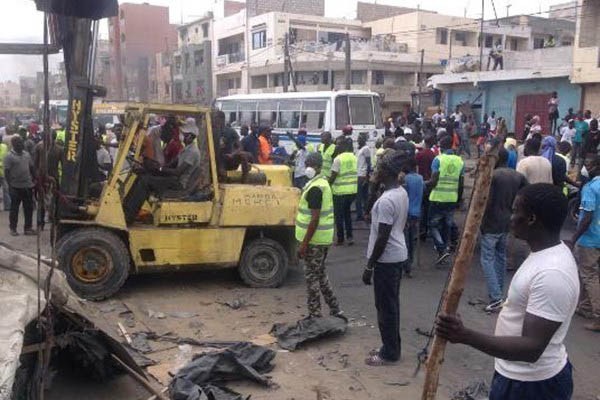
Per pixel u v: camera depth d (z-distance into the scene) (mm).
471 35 49375
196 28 56094
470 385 4922
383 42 45438
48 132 2865
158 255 7367
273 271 7895
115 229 7180
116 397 4555
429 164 10508
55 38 4520
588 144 16016
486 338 2518
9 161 10328
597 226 6184
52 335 3951
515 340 2480
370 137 19156
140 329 6148
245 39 49469
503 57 30094
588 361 5547
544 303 2467
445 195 8836
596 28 24516
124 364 4727
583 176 10008
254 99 22828
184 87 56188
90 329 4629
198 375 4828
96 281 7008
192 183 7668
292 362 5434
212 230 7547
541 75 26547
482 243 6898
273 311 6871
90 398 4508
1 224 11758
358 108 19391
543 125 27375
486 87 30203
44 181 3051
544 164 7746
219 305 7070
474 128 24031
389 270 5246
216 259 7613
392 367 5336
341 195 10055
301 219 6117
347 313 6820
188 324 6359
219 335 6047
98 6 3080
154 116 8062
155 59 55469
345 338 6051
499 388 2768
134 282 7906
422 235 10539
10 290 3941
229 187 7668
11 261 4164
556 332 2611
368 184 12227
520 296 2592
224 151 9273
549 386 2625
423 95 39000
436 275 8438
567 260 2547
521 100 28484
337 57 42250
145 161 7508
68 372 4750
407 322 6508
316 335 5914
